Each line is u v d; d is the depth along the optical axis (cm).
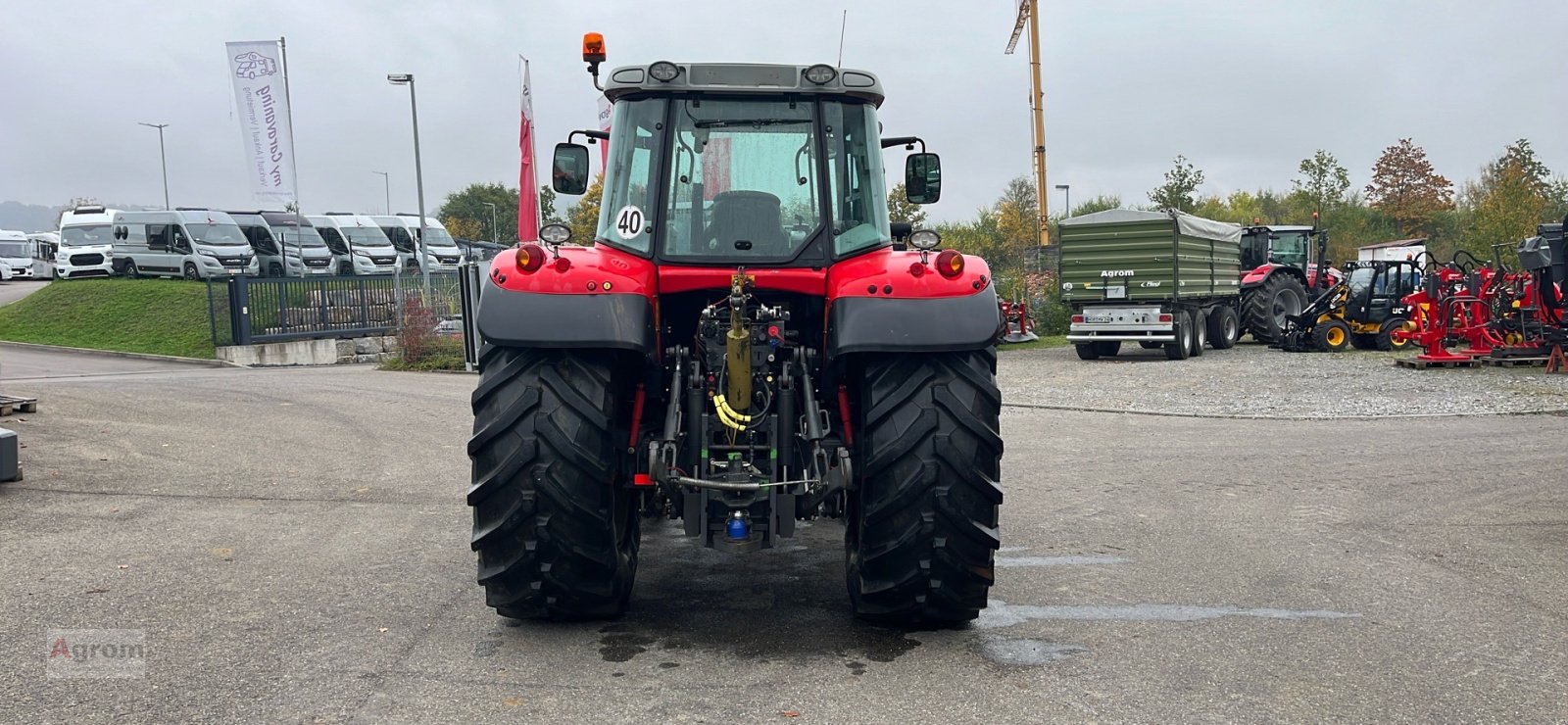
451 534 662
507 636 470
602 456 446
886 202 506
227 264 3122
